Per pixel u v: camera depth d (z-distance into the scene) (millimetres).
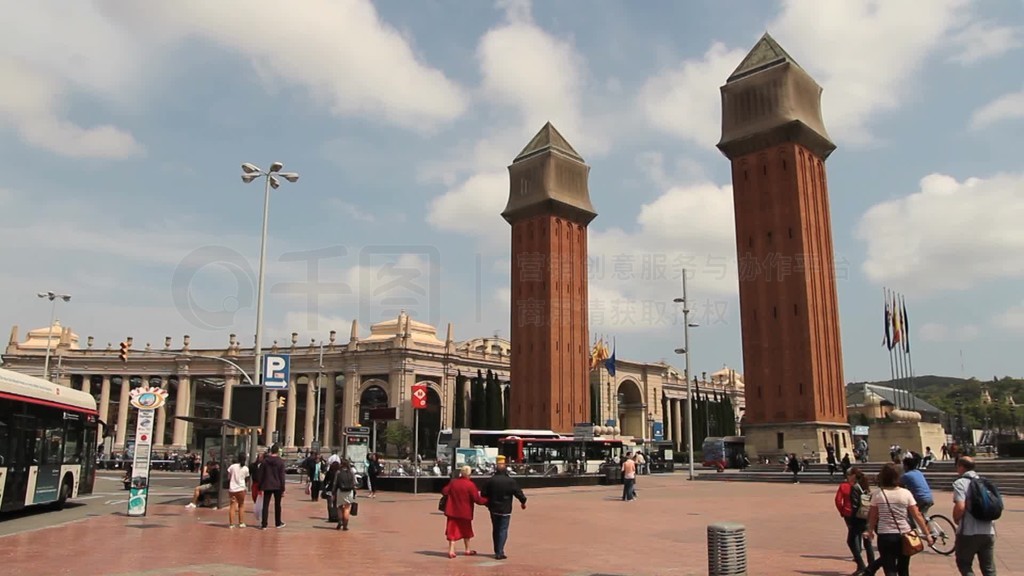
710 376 170250
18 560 15617
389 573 14219
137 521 24094
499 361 118688
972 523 10867
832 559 16594
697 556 17078
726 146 71500
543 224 88438
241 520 22500
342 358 107750
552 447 63562
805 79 70688
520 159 92438
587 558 16672
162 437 112125
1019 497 35750
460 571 14555
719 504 33844
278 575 13844
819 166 71312
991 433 119000
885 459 58969
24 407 24750
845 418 67250
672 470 79000
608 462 53812
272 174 37219
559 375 85125
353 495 22984
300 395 124000
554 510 30906
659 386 134375
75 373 116375
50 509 28797
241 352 113188
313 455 35469
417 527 23453
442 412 108188
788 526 23984
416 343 109125
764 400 66312
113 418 120812
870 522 11703
